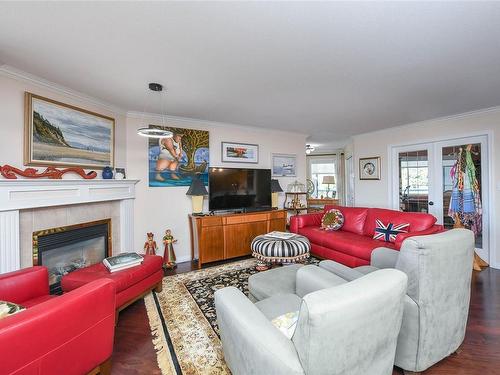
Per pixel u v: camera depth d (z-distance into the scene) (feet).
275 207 14.83
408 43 5.90
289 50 6.19
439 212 13.12
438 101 10.15
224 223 11.97
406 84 8.37
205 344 5.90
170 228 12.28
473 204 11.95
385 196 15.52
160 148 12.03
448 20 5.04
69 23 5.09
